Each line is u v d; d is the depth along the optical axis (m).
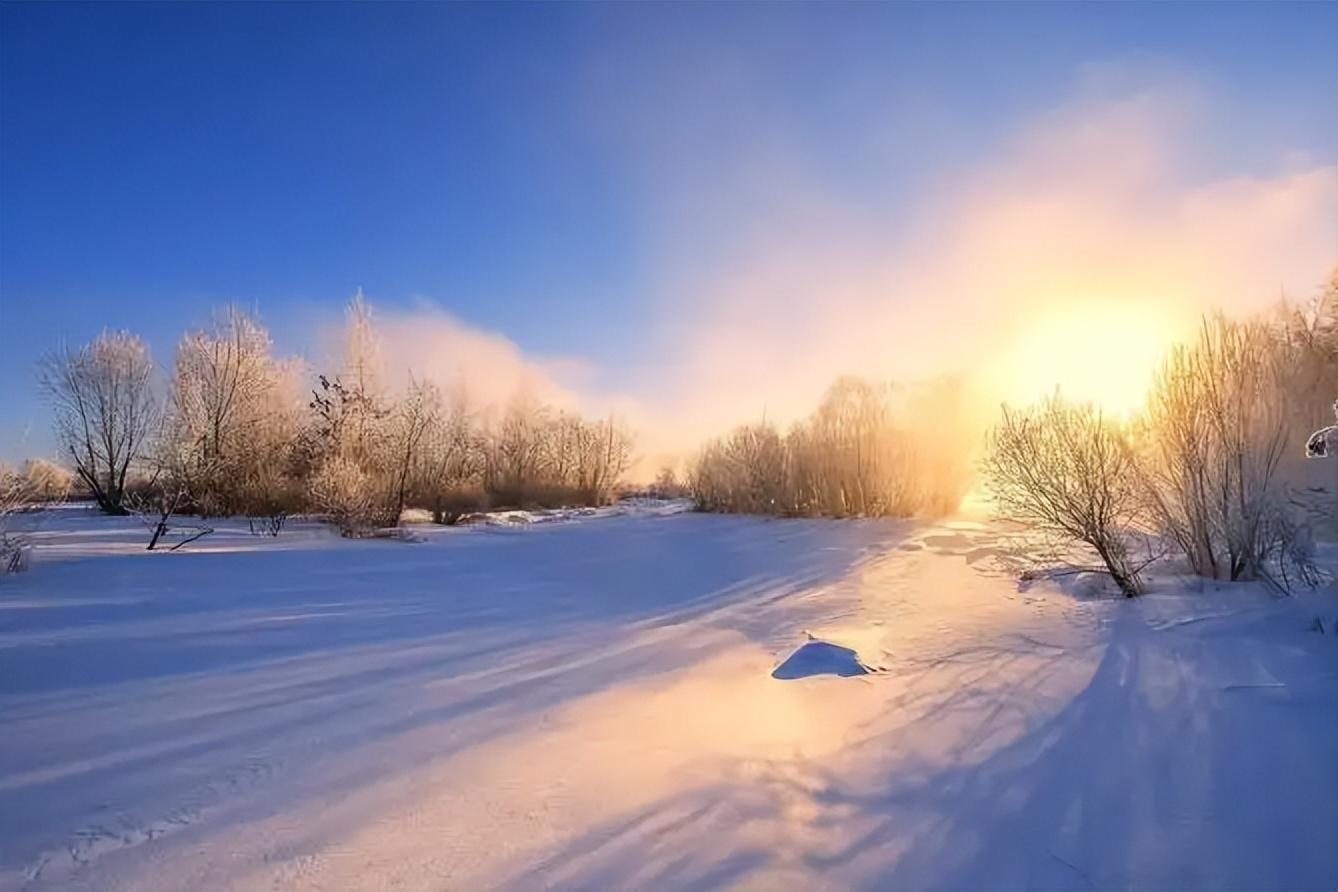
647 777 3.71
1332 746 3.67
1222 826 3.10
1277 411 7.52
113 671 5.22
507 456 31.56
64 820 3.20
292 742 4.12
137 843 3.03
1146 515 8.01
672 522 20.58
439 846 3.04
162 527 12.06
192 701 4.73
